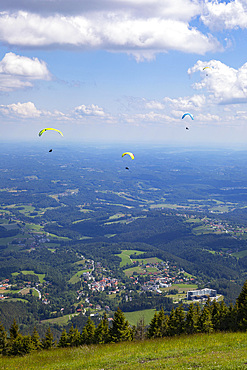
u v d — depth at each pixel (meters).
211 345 26.39
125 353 27.30
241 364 19.83
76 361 26.66
